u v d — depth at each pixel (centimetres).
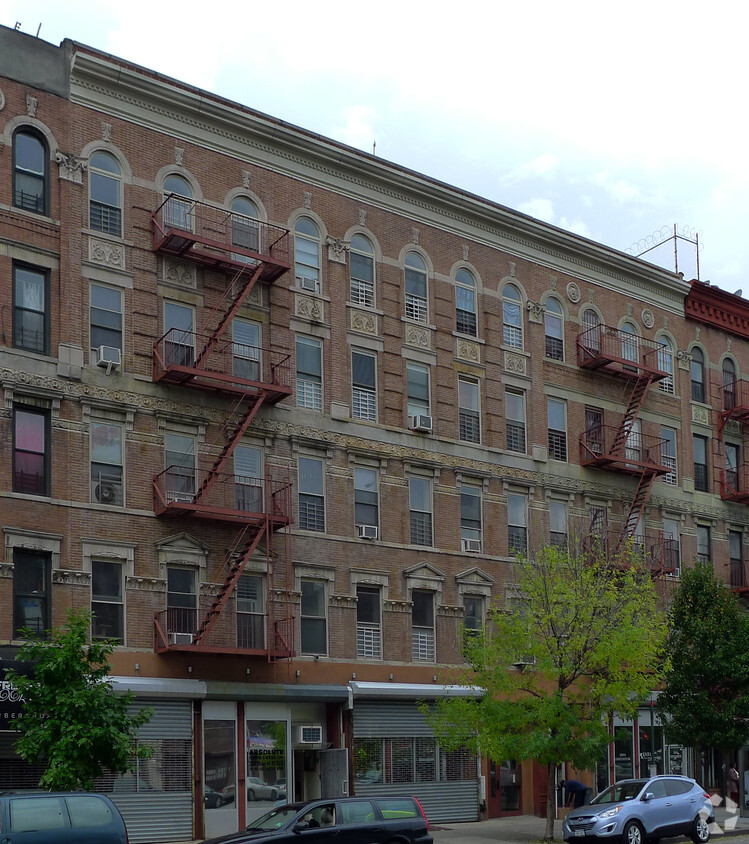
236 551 3569
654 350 4788
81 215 3450
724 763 4766
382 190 4156
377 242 4109
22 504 3189
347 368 3944
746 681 4100
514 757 3309
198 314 3638
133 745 3178
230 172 3784
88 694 2672
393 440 4006
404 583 3947
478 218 4412
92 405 3372
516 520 4328
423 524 4059
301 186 3950
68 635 2739
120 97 3578
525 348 4491
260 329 3762
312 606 3738
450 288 4291
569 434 4569
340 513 3834
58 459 3281
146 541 3403
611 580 3644
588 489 4566
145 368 3494
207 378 3512
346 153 4031
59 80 3466
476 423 4278
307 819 2533
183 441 3553
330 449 3847
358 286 4050
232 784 3447
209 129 3753
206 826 3362
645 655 3422
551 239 4628
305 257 3931
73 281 3391
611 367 4712
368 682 3766
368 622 3856
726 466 5228
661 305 5072
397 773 3809
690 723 4078
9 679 2755
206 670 3441
